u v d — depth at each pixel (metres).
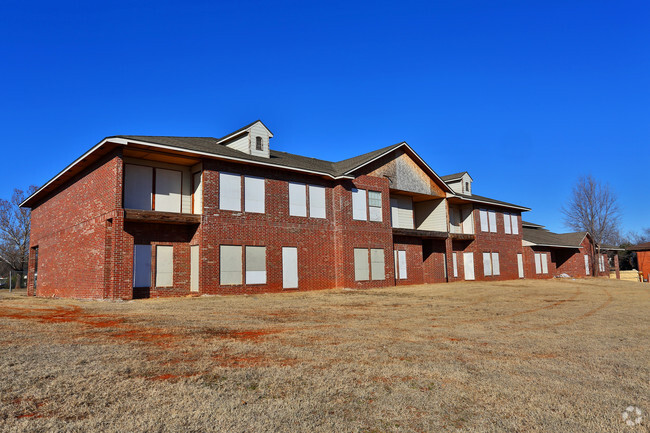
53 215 25.03
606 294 23.09
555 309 15.92
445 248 33.12
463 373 6.66
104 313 13.35
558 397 5.64
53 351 7.65
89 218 20.09
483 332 10.61
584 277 46.53
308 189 24.48
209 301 17.19
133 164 19.53
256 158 21.80
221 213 20.50
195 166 21.00
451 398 5.57
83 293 19.95
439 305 16.86
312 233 24.27
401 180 29.75
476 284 29.97
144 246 19.17
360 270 25.95
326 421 4.76
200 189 20.33
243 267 21.05
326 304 16.75
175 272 19.98
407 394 5.68
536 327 11.54
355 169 25.75
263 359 7.44
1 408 4.93
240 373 6.50
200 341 8.88
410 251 30.39
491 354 8.11
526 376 6.59
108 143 17.77
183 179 21.00
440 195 32.66
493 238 37.94
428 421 4.82
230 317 12.68
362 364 7.17
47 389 5.59
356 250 25.92
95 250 19.16
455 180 37.34
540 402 5.44
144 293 18.92
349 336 9.79
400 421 4.81
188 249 20.58
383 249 27.47
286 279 22.72
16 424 4.48
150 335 9.52
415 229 31.89
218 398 5.41
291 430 4.50
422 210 34.31
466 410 5.16
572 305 17.45
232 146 24.34
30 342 8.45
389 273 27.55
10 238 52.97
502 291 24.03
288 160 25.09
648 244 62.97
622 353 8.31
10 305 16.03
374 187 27.59
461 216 36.88
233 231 20.86
